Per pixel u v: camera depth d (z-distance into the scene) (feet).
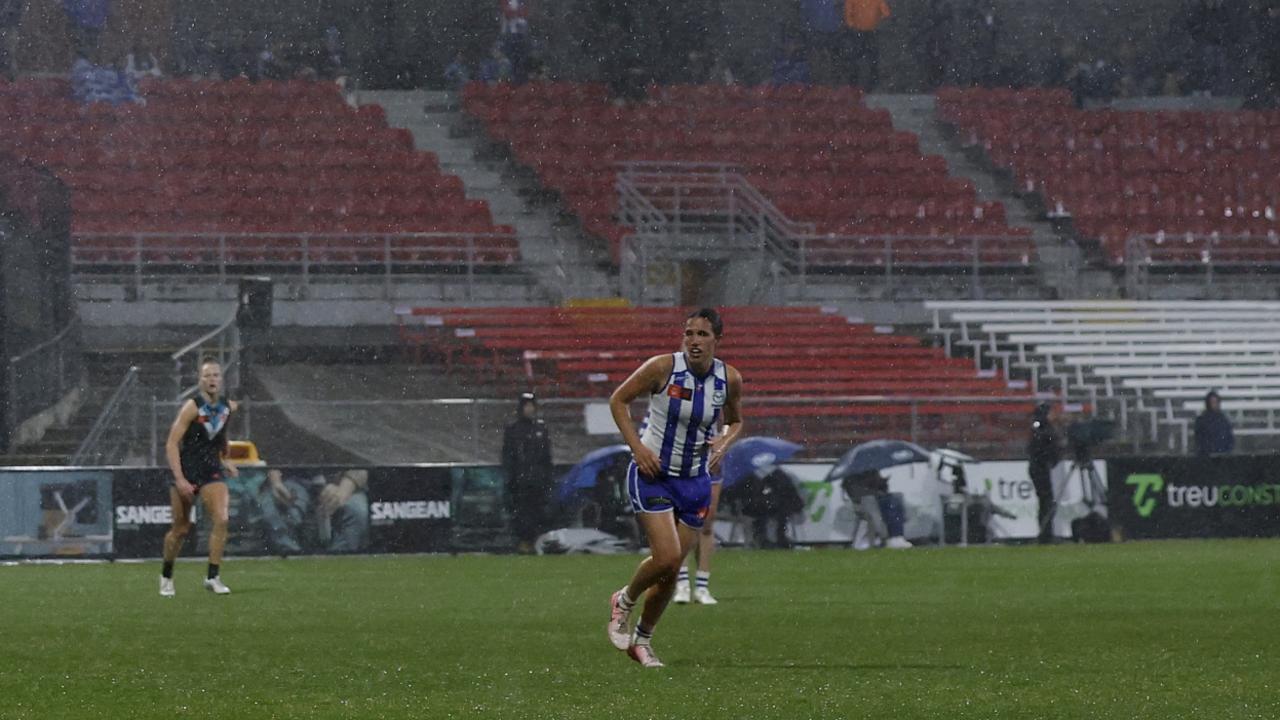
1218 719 78.18
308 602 159.33
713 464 100.07
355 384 343.67
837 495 262.88
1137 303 377.50
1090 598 160.66
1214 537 278.05
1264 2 473.67
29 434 286.87
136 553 238.27
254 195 399.65
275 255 381.40
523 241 403.13
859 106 458.50
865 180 436.35
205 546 241.35
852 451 264.93
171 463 168.66
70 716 80.89
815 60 467.52
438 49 447.01
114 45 429.79
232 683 94.07
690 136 439.22
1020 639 120.06
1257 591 168.96
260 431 297.94
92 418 310.86
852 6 467.93
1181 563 215.51
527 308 364.17
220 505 171.83
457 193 413.18
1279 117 465.88
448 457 303.27
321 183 405.80
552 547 253.03
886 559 231.30
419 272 388.98
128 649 114.73
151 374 330.34
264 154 409.90
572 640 120.26
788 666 101.55
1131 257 411.34
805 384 353.51
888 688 90.02
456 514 250.78
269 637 123.44
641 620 100.53
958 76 470.39
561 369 350.84
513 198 416.87
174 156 403.95
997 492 268.82
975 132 453.58
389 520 248.11
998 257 419.33
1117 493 274.36
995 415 330.13
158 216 388.78
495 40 449.48
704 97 449.48
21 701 86.74
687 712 80.28
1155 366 371.76
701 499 99.04
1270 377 372.79
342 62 442.91
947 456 267.59
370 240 391.04
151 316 343.87
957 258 415.64
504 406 308.81
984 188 441.68
